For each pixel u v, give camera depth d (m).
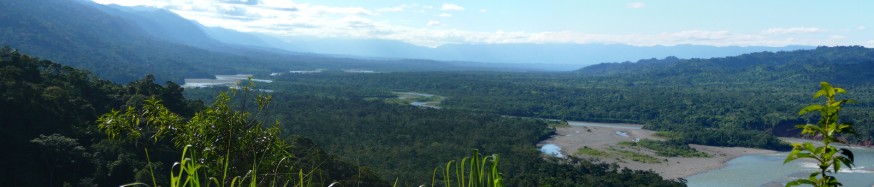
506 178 63.66
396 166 69.25
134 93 59.22
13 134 36.00
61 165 36.12
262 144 9.98
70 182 35.31
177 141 10.21
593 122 140.88
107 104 55.88
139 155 37.25
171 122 10.23
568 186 63.34
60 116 43.91
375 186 42.84
